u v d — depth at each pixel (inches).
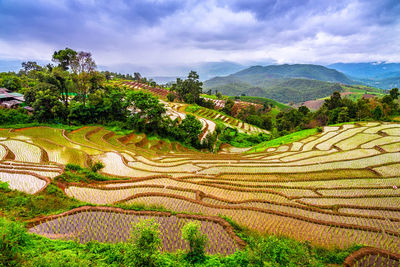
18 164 941.2
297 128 3186.5
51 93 1972.2
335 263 452.8
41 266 323.3
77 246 416.8
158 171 1179.3
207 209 684.1
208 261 406.9
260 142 2915.8
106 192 799.7
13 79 3196.4
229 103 4896.7
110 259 381.4
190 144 2363.4
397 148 1481.3
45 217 536.7
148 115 2185.0
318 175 1159.6
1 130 1612.9
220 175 1184.8
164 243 480.7
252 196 869.8
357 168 1213.7
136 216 576.7
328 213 715.4
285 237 543.2
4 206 552.1
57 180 810.2
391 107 2970.0
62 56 1936.5
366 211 773.3
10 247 348.5
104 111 2198.6
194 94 4940.9
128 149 1589.6
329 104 3410.4
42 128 1791.3
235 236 506.6
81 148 1416.1
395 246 533.0
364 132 1968.5
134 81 6875.0
